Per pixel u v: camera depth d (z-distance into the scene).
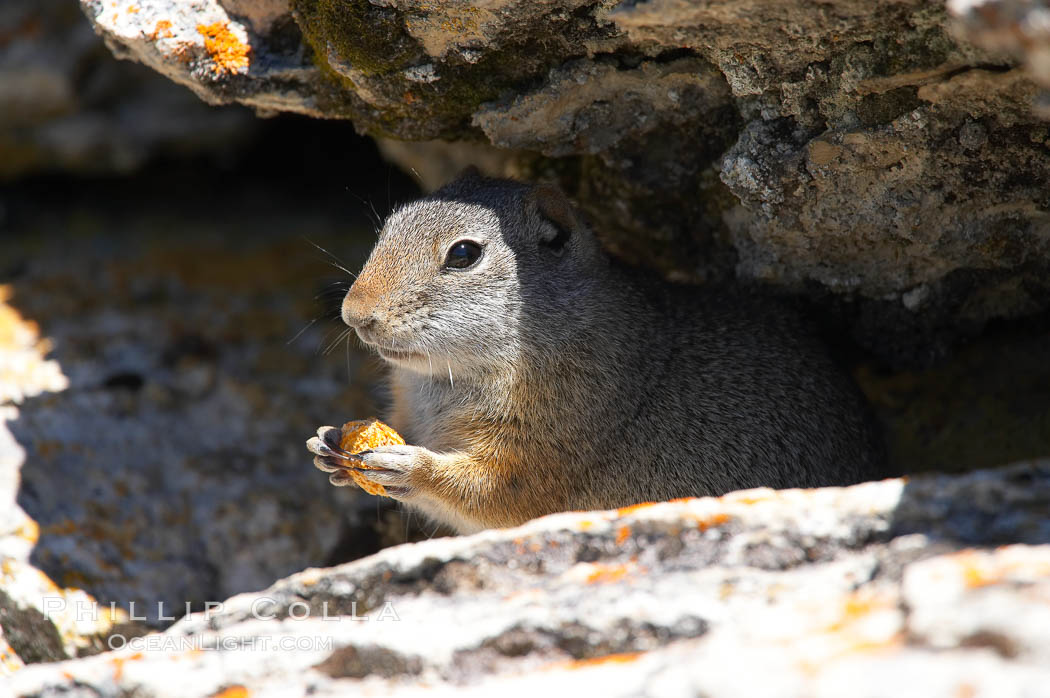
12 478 12.26
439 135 11.66
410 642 6.76
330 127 20.36
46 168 18.91
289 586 7.72
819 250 11.19
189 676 7.02
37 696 7.10
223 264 18.41
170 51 10.55
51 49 17.41
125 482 12.65
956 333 12.46
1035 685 4.78
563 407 10.77
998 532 6.59
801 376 11.50
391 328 10.17
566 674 6.16
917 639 5.34
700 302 11.91
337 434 10.48
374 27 9.77
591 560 7.37
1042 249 10.56
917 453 12.55
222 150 20.05
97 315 16.53
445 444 10.92
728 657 5.54
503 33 9.68
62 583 11.02
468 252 10.55
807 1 8.29
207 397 14.55
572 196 13.40
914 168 9.55
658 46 9.73
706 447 11.03
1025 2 5.65
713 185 11.88
